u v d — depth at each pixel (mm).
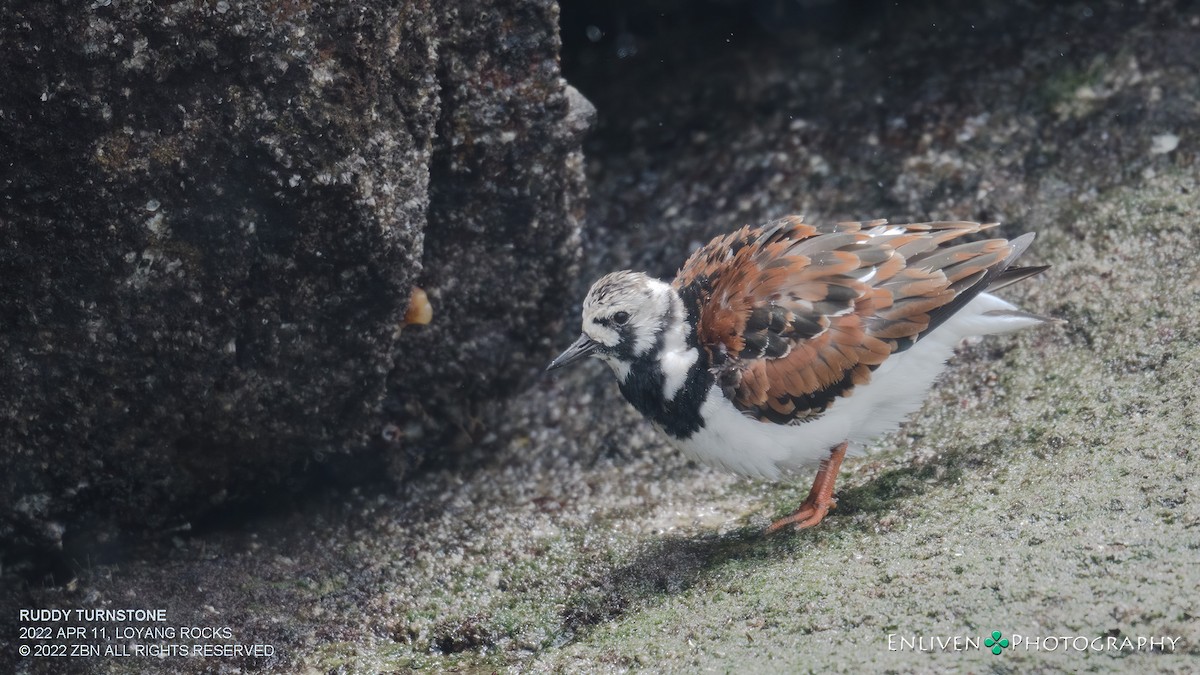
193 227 10031
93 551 11359
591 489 12625
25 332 10109
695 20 16781
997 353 12438
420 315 11672
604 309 11055
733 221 14867
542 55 11656
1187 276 12172
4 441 10461
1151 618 8352
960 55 15648
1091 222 13312
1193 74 14398
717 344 10578
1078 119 14414
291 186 10031
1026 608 8680
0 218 9594
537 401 13594
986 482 10539
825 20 16578
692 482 12516
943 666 8352
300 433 11617
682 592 10359
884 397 10562
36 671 10203
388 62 10289
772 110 15859
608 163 15906
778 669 8742
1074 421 10953
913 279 10289
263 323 10734
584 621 10570
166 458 11188
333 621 10938
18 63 9102
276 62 9664
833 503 11047
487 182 11906
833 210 14555
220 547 11828
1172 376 10969
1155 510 9359
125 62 9297
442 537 12008
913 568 9508
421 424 12789
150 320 10297
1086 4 15594
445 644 10641
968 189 14172
